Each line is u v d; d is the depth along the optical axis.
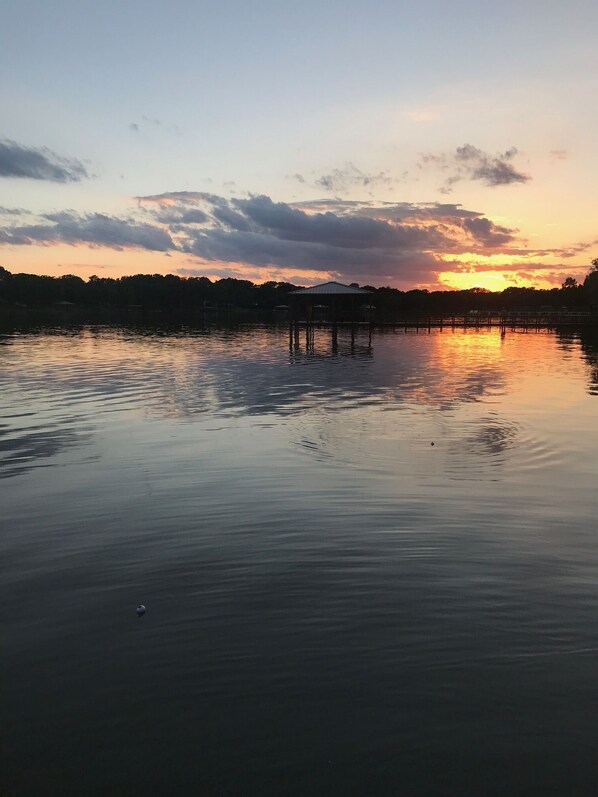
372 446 14.25
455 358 40.97
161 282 182.75
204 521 9.26
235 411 18.98
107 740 4.57
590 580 7.24
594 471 12.12
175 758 4.38
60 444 14.42
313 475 11.78
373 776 4.19
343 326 86.44
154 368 31.75
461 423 17.08
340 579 7.23
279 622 6.23
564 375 30.14
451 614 6.39
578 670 5.39
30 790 4.13
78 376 27.84
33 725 4.74
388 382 26.97
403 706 4.89
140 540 8.53
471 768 4.26
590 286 95.44
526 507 9.91
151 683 5.24
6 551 8.20
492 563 7.71
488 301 157.62
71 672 5.42
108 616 6.41
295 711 4.85
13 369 30.39
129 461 12.88
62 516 9.55
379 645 5.78
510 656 5.60
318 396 22.36
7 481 11.46
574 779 4.16
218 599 6.75
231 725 4.70
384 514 9.54
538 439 15.04
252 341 56.69
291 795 4.05
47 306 168.38
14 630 6.15
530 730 4.62
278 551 8.09
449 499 10.29
